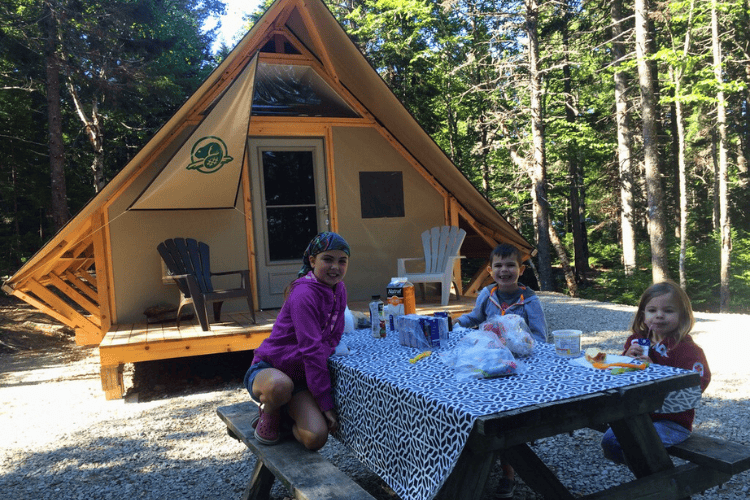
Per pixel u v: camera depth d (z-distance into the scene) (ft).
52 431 14.98
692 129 60.49
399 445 6.49
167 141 22.72
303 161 25.31
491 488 9.66
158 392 19.17
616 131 63.98
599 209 74.33
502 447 5.52
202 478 11.13
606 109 64.54
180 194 21.18
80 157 64.13
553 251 76.48
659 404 6.33
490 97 54.95
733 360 18.89
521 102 54.44
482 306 10.66
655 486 6.61
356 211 25.76
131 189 22.43
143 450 12.98
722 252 45.96
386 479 6.77
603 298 55.47
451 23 59.62
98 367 24.88
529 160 53.11
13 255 52.31
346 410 7.89
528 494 9.48
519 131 55.21
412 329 8.86
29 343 32.22
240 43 21.34
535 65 49.42
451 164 22.93
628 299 50.65
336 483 6.88
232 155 20.85
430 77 59.36
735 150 68.08
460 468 5.67
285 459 7.77
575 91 64.13
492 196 66.18
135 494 10.53
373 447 7.13
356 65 22.04
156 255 22.80
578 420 5.89
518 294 10.25
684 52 40.91
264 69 24.64
